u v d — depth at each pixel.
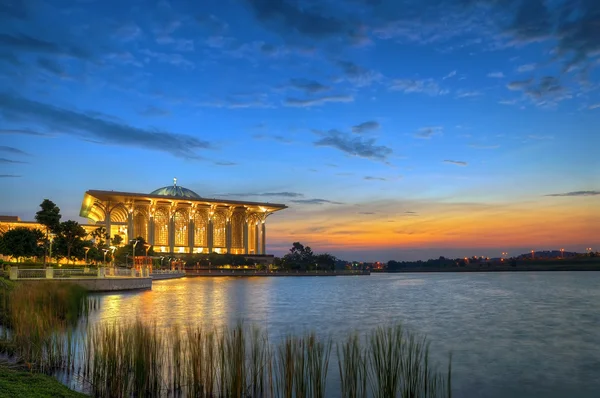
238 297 65.44
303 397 12.93
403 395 13.72
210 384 14.05
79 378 16.44
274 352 19.88
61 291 32.38
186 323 33.06
